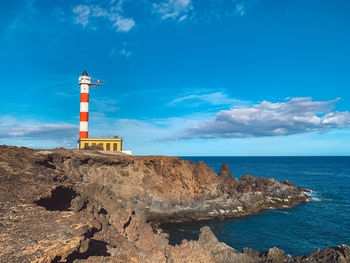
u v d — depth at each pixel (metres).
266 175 130.00
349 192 78.81
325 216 52.09
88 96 74.88
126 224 26.00
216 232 42.81
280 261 25.72
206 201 54.28
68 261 15.38
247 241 38.69
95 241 20.36
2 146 35.53
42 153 40.81
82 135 72.81
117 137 70.00
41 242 15.23
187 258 23.52
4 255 13.32
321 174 135.75
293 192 66.94
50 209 23.19
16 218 17.95
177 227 45.56
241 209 54.97
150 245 24.98
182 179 55.62
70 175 41.06
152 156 59.22
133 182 51.81
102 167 50.09
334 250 24.78
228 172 66.25
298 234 41.56
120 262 17.92
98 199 33.47
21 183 24.61
